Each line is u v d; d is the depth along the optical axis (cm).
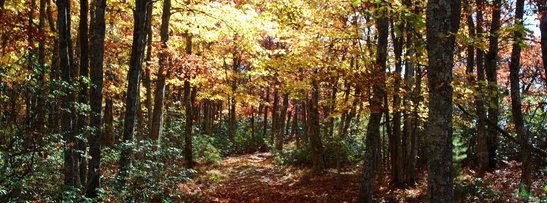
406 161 1166
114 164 1266
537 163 1088
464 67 1478
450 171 536
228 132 3066
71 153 723
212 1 1289
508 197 902
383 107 845
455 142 1391
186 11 1295
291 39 1216
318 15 1138
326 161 1559
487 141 1298
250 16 1303
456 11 567
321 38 1237
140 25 964
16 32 888
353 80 840
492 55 991
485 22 1237
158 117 1318
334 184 1285
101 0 866
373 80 817
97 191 816
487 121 871
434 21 538
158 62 1325
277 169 1741
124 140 951
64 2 765
